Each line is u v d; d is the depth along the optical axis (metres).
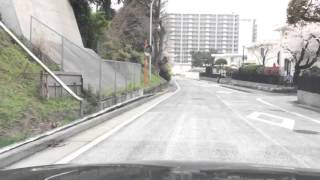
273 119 22.41
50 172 2.68
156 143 13.41
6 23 25.48
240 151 12.26
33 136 12.47
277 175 2.62
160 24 74.06
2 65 19.47
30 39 24.84
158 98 39.56
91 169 2.72
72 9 35.66
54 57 25.91
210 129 17.20
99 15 41.84
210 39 187.75
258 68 73.25
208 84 86.12
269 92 57.09
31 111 16.05
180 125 18.47
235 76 86.00
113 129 16.89
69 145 12.95
